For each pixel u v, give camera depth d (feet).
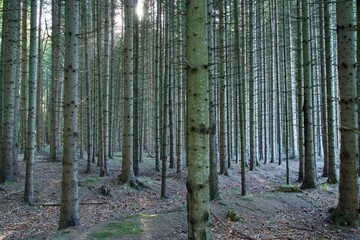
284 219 25.55
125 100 43.52
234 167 64.03
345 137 23.16
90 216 30.12
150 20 78.23
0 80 42.47
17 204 32.04
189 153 13.57
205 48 13.56
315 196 33.17
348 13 22.31
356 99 22.79
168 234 20.89
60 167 54.34
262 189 46.24
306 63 38.52
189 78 13.57
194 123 13.44
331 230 22.52
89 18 64.13
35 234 23.73
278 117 71.82
